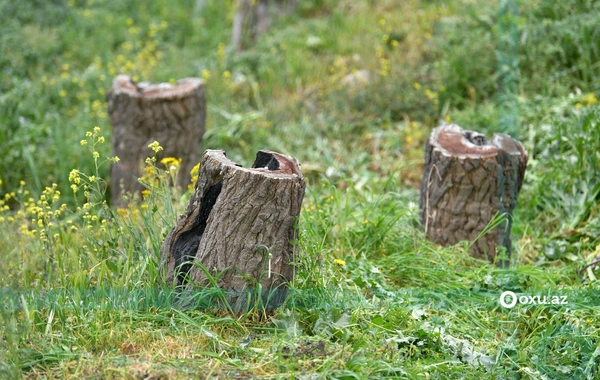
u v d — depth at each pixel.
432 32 18.28
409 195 12.84
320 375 6.77
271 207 7.66
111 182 13.72
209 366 6.97
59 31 22.03
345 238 9.99
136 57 20.05
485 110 14.41
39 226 9.60
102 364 6.88
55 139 15.58
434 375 7.22
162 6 24.28
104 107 16.91
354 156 14.48
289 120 16.31
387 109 15.73
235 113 16.81
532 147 12.70
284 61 18.78
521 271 9.34
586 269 9.84
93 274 8.61
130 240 8.82
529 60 15.18
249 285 7.83
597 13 15.47
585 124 11.81
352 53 18.88
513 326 8.47
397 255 9.67
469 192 10.07
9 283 7.48
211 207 7.98
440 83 15.63
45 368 6.96
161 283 8.04
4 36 20.45
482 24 16.83
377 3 21.27
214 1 24.61
